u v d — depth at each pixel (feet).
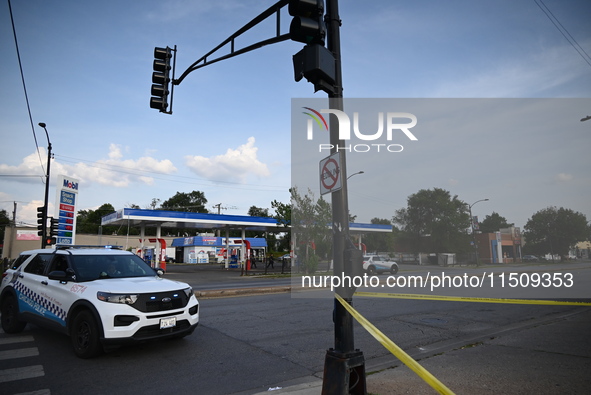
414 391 14.46
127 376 17.30
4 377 17.15
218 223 112.98
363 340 23.43
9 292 25.70
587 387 14.60
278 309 34.58
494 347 20.63
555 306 34.65
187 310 21.07
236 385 16.29
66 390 15.72
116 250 25.68
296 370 18.11
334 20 14.88
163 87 33.50
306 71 13.62
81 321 19.95
